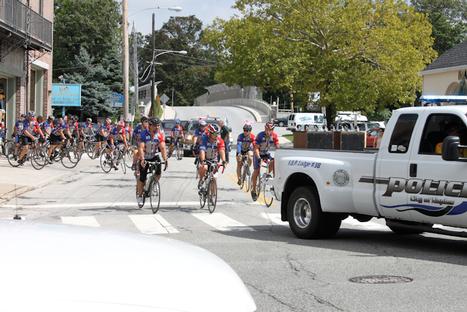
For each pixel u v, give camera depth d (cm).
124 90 3456
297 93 4272
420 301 683
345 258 915
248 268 844
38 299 180
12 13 2741
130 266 212
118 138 2455
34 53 3312
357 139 1062
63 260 204
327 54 4084
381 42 3997
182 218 1339
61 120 2559
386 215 977
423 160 924
